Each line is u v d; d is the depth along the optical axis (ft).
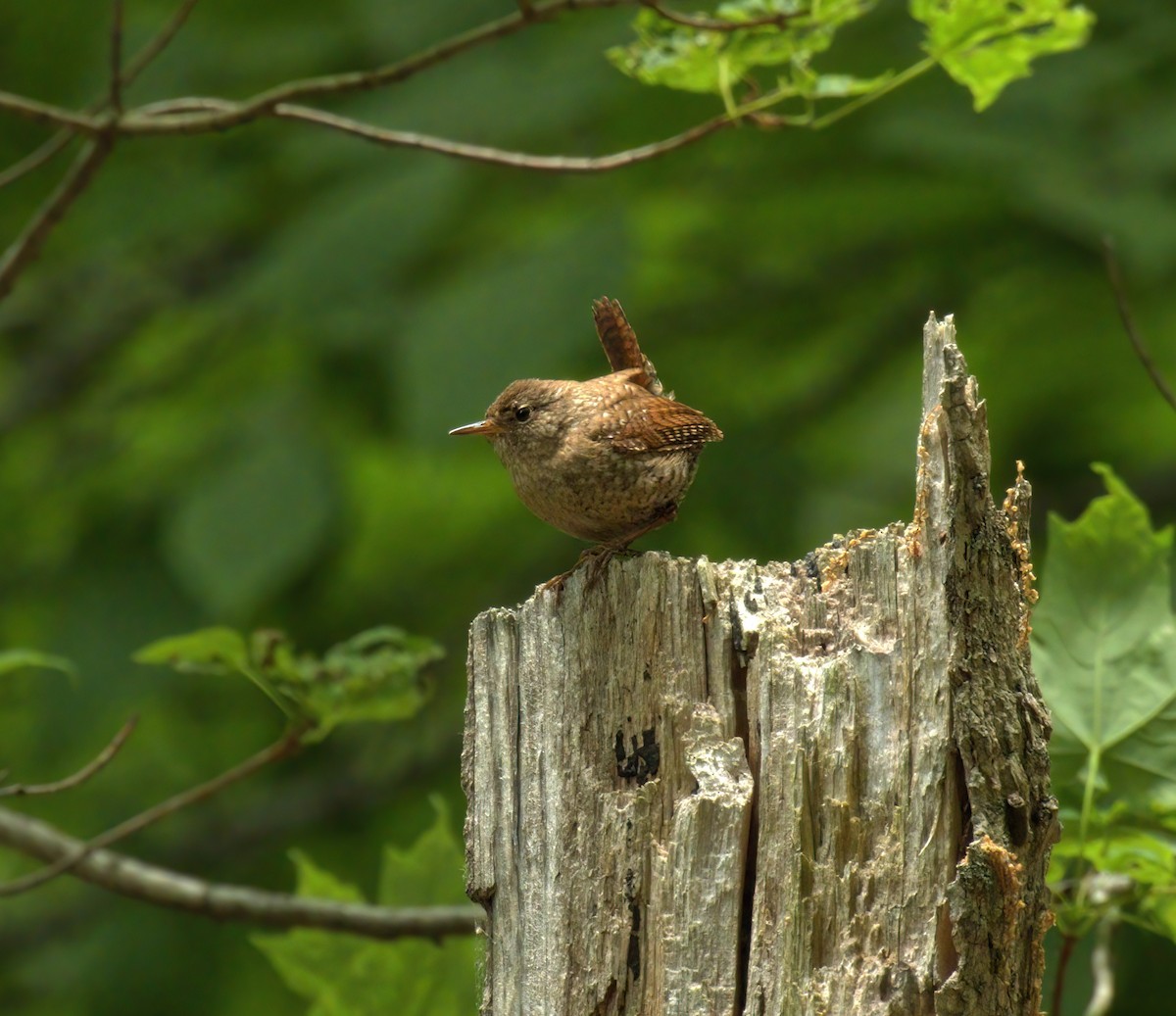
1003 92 38.47
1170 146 37.52
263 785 45.32
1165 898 22.98
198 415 42.57
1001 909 15.46
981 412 16.02
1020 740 15.94
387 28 40.45
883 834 16.14
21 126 41.81
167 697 43.21
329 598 43.78
